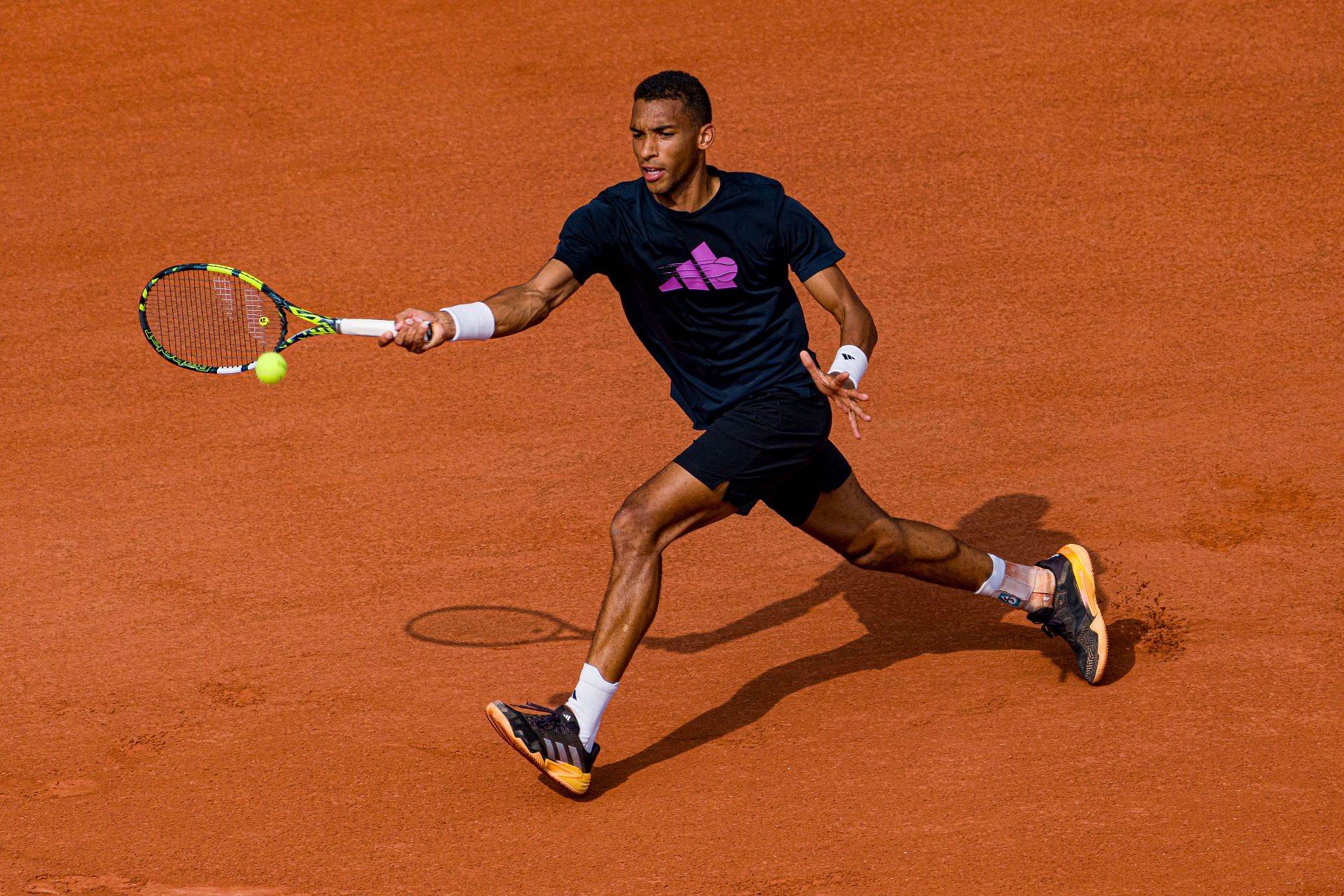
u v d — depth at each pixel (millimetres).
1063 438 27344
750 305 17328
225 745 19250
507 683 20500
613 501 26141
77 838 17281
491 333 16891
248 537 25438
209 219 40312
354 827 17312
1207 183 38156
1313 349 30141
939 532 18922
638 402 30125
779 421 17125
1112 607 21484
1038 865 15805
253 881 16328
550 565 24000
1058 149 40656
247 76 48969
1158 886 15328
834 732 18797
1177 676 19516
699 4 51875
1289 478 25109
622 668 17156
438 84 47594
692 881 15914
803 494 18281
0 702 20531
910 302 33656
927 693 19594
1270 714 18484
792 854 16281
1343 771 17188
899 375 30391
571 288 17578
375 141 44281
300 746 19156
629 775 18172
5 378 32750
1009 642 20922
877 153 41344
